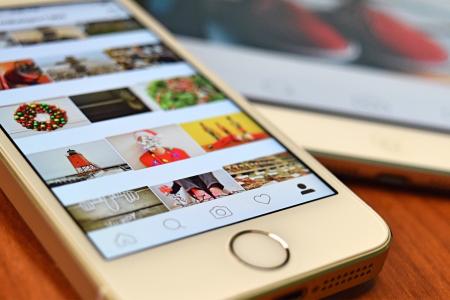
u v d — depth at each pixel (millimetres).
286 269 286
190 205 313
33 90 363
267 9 500
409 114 438
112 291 260
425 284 331
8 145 321
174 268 279
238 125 368
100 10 436
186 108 375
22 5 418
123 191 313
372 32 494
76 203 300
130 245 285
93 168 322
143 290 267
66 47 401
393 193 393
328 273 292
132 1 493
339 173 397
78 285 275
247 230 305
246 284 277
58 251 285
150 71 397
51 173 312
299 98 438
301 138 402
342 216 319
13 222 322
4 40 395
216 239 297
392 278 331
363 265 303
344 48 480
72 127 344
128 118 358
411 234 363
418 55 482
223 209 315
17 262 301
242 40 479
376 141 407
